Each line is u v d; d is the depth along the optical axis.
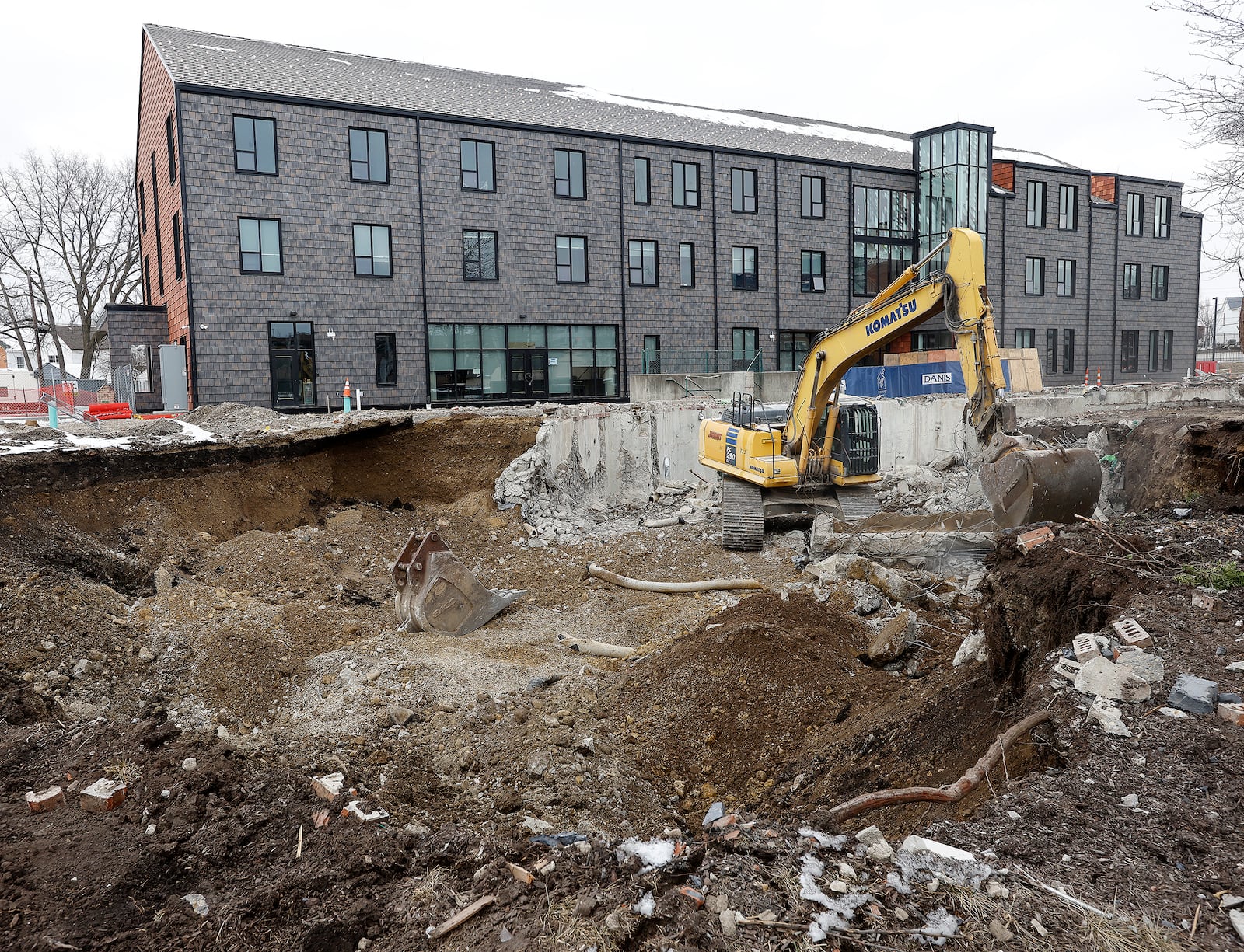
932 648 9.55
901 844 4.52
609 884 4.43
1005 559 8.69
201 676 8.52
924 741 7.01
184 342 26.03
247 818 5.40
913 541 12.66
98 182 42.97
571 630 11.18
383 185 26.81
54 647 8.28
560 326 30.25
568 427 18.53
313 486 16.05
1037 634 7.35
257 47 30.86
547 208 29.59
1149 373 43.72
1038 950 3.62
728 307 33.41
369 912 4.44
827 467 14.81
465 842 5.13
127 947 4.23
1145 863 4.20
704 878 4.27
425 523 15.98
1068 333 40.94
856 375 31.81
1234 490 12.06
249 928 4.36
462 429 18.02
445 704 8.35
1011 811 4.71
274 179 25.20
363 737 7.62
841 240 35.62
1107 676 5.73
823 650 8.87
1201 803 4.65
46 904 4.48
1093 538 8.24
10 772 5.98
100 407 22.12
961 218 36.09
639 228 31.39
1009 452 9.65
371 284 26.89
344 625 10.50
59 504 11.68
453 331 28.41
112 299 44.97
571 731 7.70
